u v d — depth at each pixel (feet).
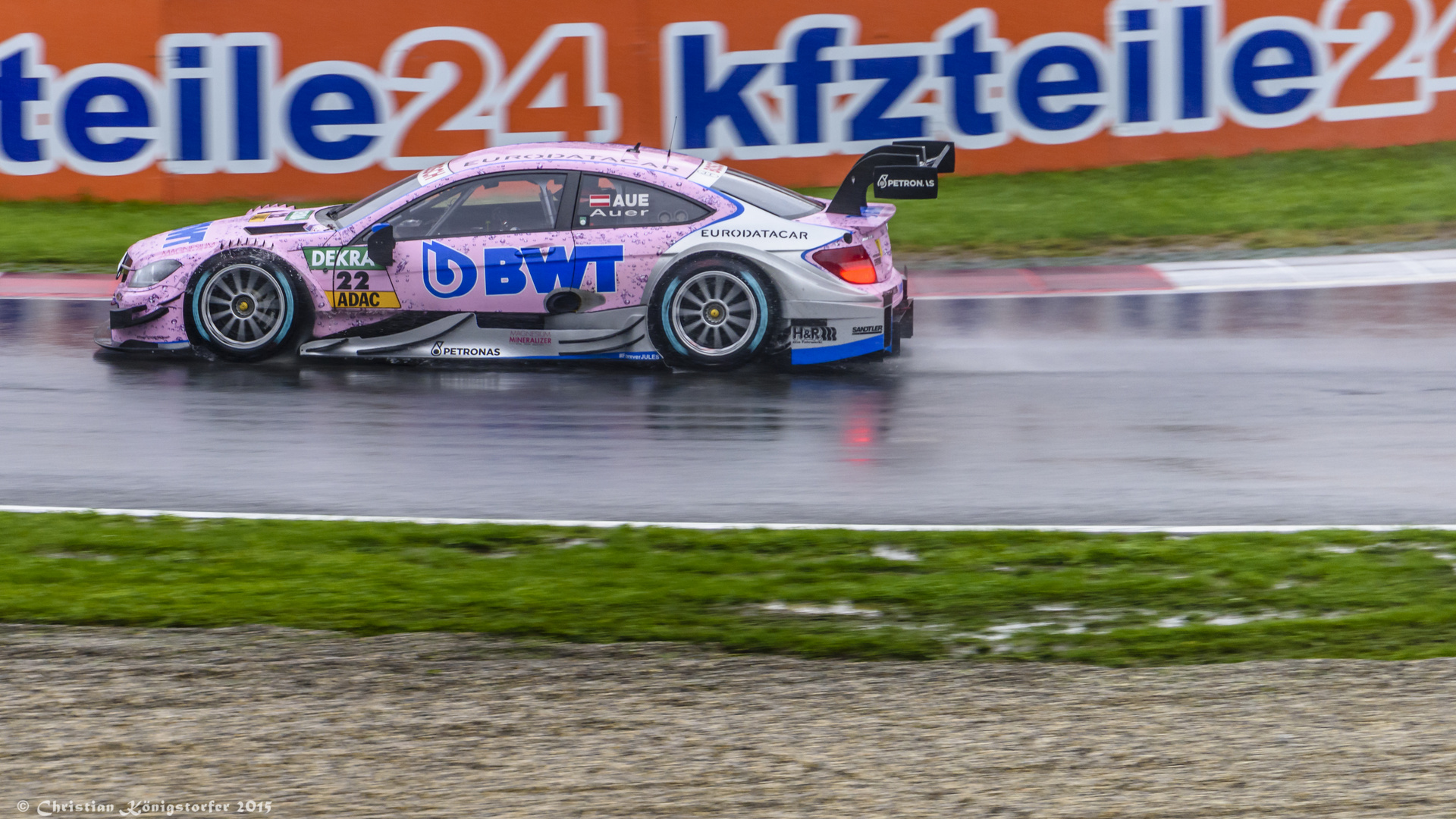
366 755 47.29
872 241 104.88
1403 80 171.12
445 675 54.29
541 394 98.78
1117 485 79.77
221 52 166.20
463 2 166.20
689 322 103.96
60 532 71.46
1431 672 53.78
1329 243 147.64
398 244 104.12
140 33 166.30
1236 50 169.27
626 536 71.36
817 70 167.94
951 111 169.37
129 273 107.04
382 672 54.60
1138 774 45.50
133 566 67.46
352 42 166.20
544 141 168.86
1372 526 72.79
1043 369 105.91
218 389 99.40
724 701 51.85
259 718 50.26
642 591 64.39
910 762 46.57
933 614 62.18
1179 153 171.32
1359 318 119.85
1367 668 54.34
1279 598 63.41
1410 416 92.27
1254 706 50.90
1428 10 169.99
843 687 53.26
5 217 164.25
